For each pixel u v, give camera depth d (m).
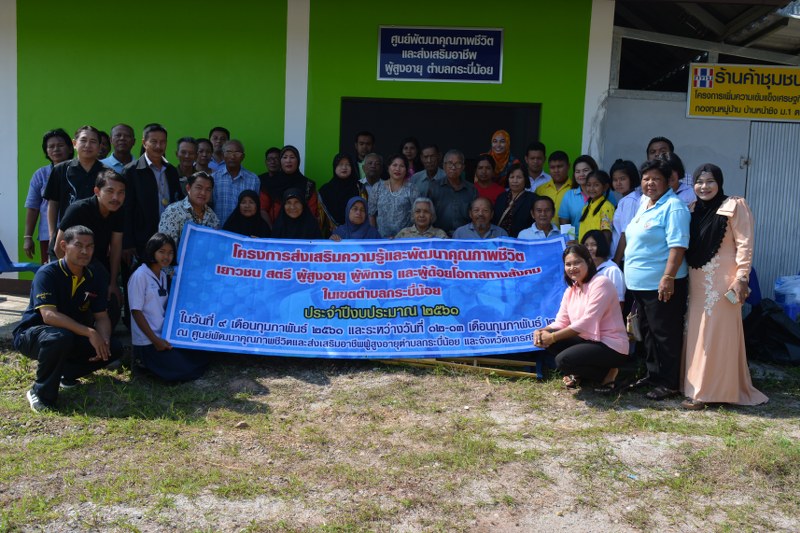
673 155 5.21
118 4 7.68
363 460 4.03
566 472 3.92
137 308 5.32
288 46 7.54
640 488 3.75
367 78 7.52
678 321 5.11
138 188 5.95
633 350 5.84
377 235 6.39
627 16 7.69
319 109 7.59
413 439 4.32
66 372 5.04
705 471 3.94
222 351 5.57
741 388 5.07
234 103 7.67
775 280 7.63
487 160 6.68
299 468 3.92
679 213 4.95
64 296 4.84
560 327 5.40
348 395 5.06
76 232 4.75
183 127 7.75
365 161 6.79
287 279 5.91
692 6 6.93
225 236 5.99
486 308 5.79
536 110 7.68
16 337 4.75
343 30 7.48
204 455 4.07
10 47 7.83
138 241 5.99
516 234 6.43
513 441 4.32
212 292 5.79
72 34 7.76
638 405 5.00
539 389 5.28
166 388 5.17
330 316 5.80
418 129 10.41
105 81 7.78
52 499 3.52
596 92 7.35
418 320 5.77
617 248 5.88
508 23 7.33
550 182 6.71
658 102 7.43
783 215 7.55
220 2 7.57
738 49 7.50
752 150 7.48
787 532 3.35
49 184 5.62
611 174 6.24
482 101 7.46
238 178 6.81
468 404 4.95
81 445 4.16
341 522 3.35
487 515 3.46
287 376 5.47
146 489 3.64
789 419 4.77
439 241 5.97
